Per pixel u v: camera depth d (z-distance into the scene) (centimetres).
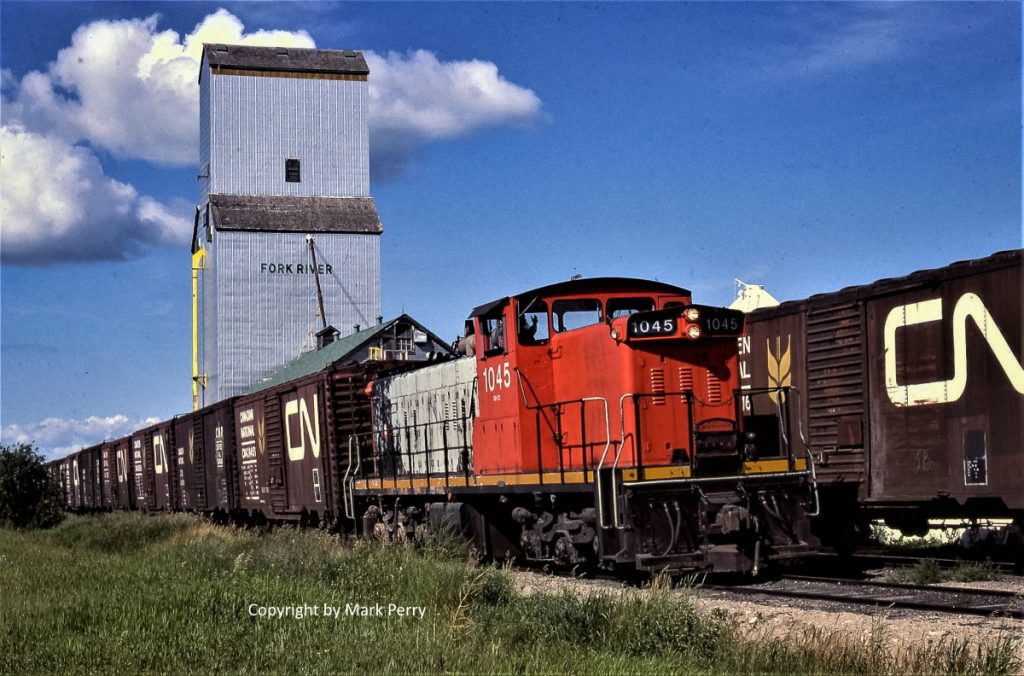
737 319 1577
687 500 1501
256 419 3138
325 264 6706
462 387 2045
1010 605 1204
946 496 1585
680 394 1551
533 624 1118
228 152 6712
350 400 2531
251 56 6825
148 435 4562
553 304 1730
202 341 7162
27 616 1301
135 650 1073
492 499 1944
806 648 955
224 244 6500
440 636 1052
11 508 4038
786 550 1515
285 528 2367
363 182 6975
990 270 1521
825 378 1844
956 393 1574
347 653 1010
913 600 1272
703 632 1039
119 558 2123
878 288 1722
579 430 1683
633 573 1603
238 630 1153
